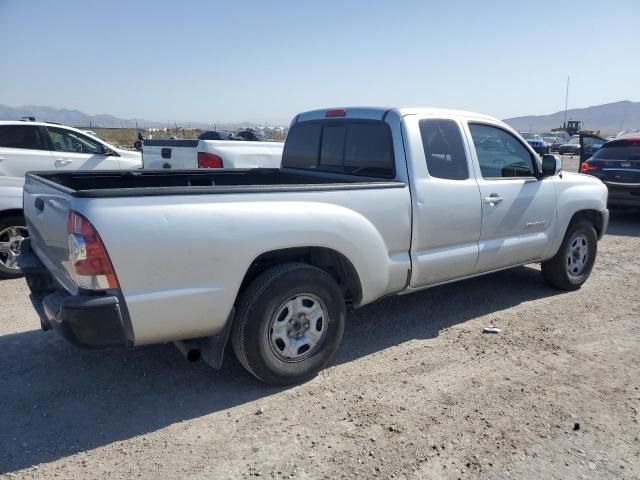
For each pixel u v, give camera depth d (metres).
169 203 3.25
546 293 6.16
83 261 3.04
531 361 4.32
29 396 3.73
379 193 4.18
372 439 3.23
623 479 2.91
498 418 3.47
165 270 3.23
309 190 3.80
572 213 5.94
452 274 4.88
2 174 7.52
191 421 3.44
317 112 5.40
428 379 4.00
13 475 2.88
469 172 4.91
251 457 3.06
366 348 4.58
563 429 3.36
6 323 5.09
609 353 4.50
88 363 4.24
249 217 3.50
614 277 6.93
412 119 4.57
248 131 24.34
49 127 8.12
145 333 3.27
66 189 3.30
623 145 10.82
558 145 47.12
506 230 5.26
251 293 3.63
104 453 3.09
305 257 4.18
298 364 3.87
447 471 2.95
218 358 3.63
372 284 4.21
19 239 6.70
